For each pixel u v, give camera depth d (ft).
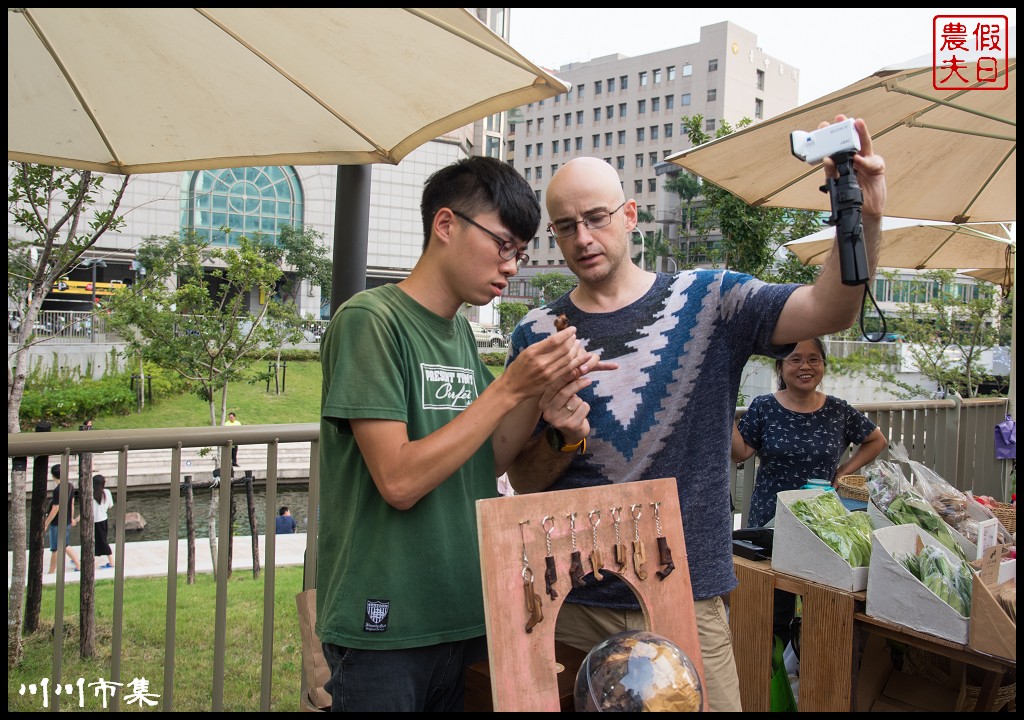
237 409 66.03
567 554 4.37
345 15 5.70
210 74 6.84
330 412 4.50
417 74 6.42
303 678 7.79
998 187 9.64
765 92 261.44
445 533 4.87
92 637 13.48
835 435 10.62
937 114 8.23
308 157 8.14
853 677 7.00
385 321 4.75
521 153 286.05
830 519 7.50
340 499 4.95
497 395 4.53
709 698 5.92
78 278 85.71
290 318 49.70
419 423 4.84
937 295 63.62
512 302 115.85
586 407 5.57
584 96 271.49
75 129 7.75
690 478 6.07
